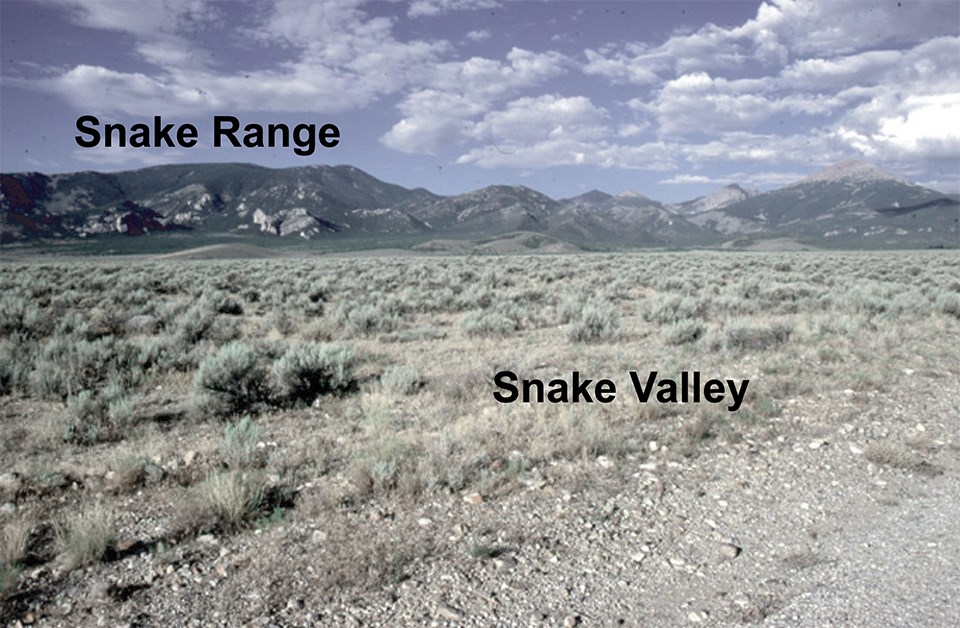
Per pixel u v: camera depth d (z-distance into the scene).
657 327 19.52
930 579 5.33
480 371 12.48
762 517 6.66
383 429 9.20
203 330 17.17
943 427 9.45
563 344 16.58
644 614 4.94
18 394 11.62
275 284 34.78
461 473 7.40
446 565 5.62
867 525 6.42
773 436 9.19
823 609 4.95
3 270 46.09
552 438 8.89
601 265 56.31
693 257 79.31
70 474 7.59
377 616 4.86
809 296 25.62
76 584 5.26
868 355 13.92
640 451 8.58
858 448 8.62
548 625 4.78
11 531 5.84
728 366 13.53
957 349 14.84
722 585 5.37
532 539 6.13
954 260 60.84
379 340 17.53
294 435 9.20
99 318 20.77
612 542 6.11
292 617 4.83
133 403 10.51
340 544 5.94
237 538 6.09
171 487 7.28
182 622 4.76
